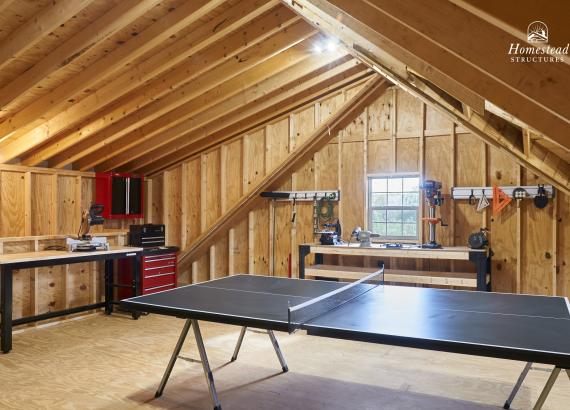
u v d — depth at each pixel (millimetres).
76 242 5129
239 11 3643
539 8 1267
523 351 1983
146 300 3160
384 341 2232
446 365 3840
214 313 2750
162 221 7020
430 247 5266
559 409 2994
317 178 6340
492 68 1732
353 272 5602
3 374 3688
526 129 2844
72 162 5961
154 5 3150
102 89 4402
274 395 3250
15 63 3771
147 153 6391
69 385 3449
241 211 6688
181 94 4746
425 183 5328
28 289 5266
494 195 5320
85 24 3441
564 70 1635
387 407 3045
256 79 4809
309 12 3469
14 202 5301
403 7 1841
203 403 3135
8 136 4715
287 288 3627
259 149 6461
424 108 5777
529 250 5293
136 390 3355
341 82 5668
